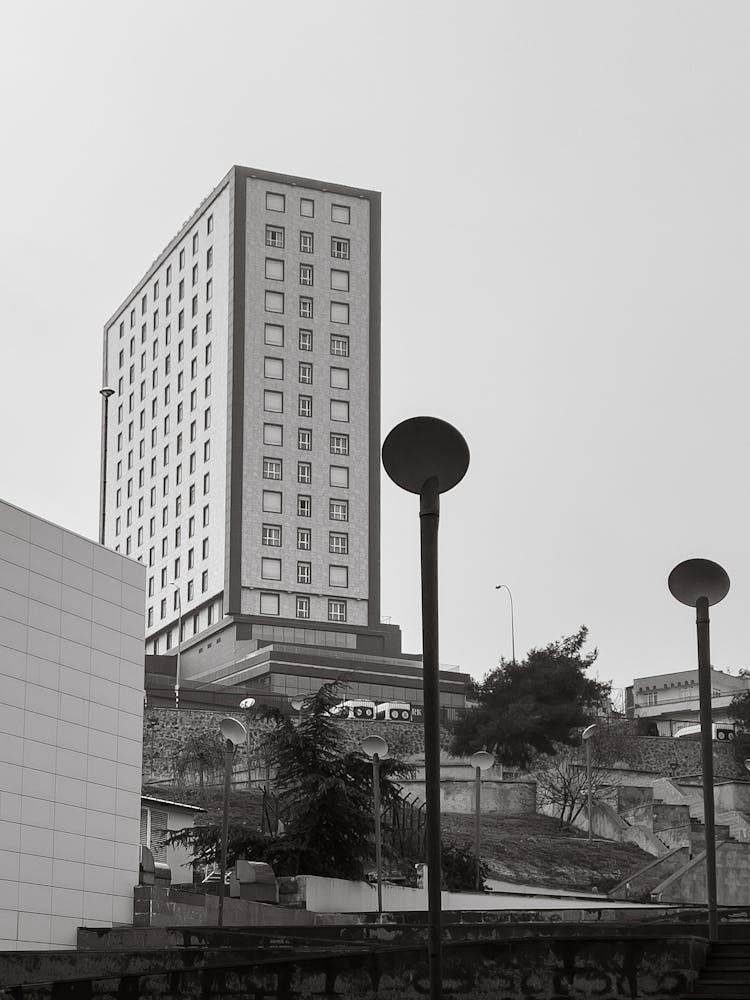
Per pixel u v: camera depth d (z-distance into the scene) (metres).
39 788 34.34
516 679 77.56
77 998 19.89
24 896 33.38
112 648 37.69
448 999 19.25
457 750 76.00
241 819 58.84
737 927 26.36
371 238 119.44
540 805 69.88
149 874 38.81
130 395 131.50
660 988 18.73
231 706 92.94
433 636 12.10
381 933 28.03
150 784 70.81
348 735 77.81
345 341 116.75
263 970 19.53
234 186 115.94
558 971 19.11
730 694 117.50
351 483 114.38
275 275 115.62
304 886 38.12
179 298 123.25
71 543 36.50
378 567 113.94
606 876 56.91
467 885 47.59
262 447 112.00
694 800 71.12
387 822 47.47
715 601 20.41
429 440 12.36
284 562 110.88
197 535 115.19
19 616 34.34
